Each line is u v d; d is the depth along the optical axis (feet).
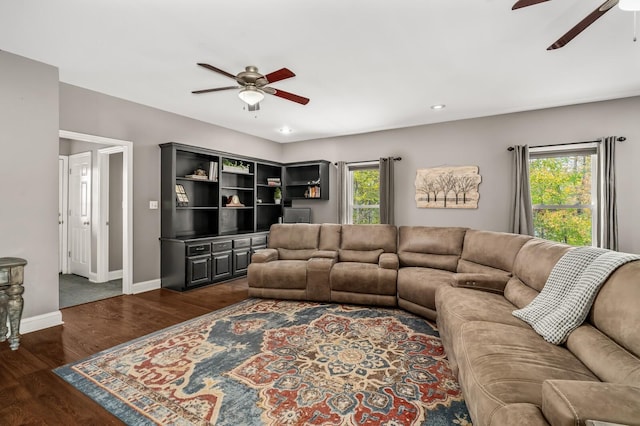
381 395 6.12
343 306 11.60
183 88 11.49
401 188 16.90
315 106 13.41
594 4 6.64
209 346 8.23
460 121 15.25
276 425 5.29
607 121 12.29
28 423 5.34
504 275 8.94
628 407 3.09
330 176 19.45
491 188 14.56
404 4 6.66
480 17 7.13
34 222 9.24
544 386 3.55
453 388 6.34
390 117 15.05
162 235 14.19
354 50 8.63
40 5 6.66
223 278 15.20
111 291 13.52
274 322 9.93
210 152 15.34
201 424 5.32
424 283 10.19
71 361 7.45
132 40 8.13
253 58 9.08
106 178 15.30
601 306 5.06
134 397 6.07
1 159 8.64
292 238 14.39
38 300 9.33
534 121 13.66
